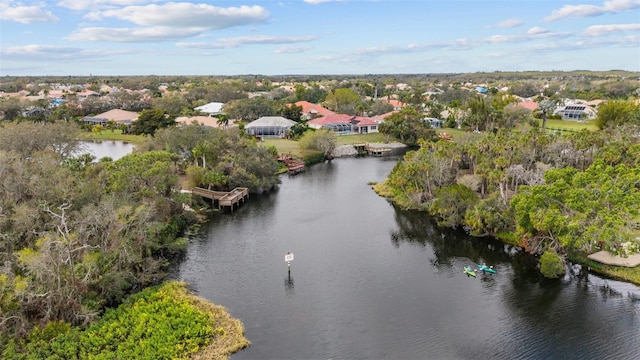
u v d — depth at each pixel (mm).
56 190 50750
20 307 37688
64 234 41344
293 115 167500
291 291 48094
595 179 54625
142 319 40219
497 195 65000
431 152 85500
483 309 44219
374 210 76875
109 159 79500
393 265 54594
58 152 89875
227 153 90375
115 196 55031
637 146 74688
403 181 78875
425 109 189500
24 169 52500
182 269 53344
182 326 39562
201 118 156500
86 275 40719
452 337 39781
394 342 39188
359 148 132500
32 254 38094
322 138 123625
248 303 45531
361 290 48312
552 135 88938
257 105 168125
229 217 73250
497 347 38312
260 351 37906
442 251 58625
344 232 66188
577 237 49750
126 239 46875
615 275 49750
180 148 94750
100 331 38500
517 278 50625
